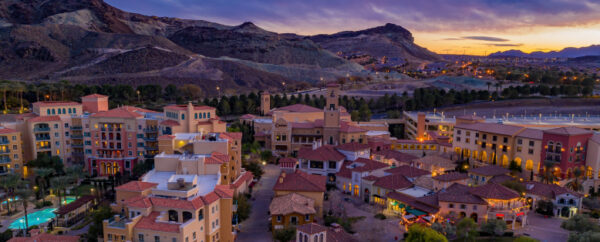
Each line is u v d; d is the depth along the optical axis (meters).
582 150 110.44
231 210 77.44
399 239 78.00
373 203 98.62
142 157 124.81
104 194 105.62
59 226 88.50
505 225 77.25
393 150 131.38
